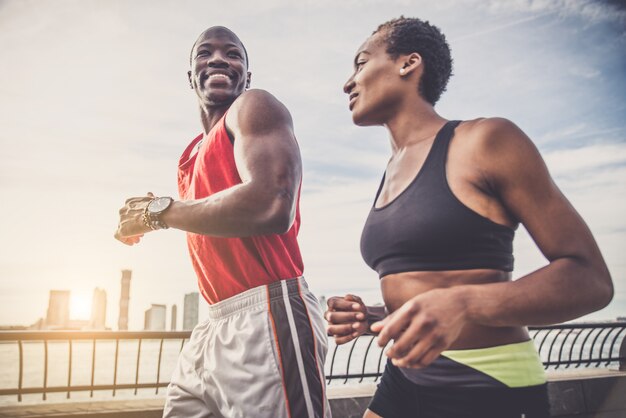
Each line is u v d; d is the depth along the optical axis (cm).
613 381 400
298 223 153
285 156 122
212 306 144
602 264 66
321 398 127
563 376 405
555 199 71
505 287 61
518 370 79
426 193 84
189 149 180
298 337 129
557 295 60
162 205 127
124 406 312
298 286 138
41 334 322
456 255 80
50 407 304
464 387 80
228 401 129
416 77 98
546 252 70
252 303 134
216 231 117
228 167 138
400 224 86
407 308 58
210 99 169
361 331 98
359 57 104
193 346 149
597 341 453
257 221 113
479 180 79
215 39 174
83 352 3020
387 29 101
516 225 84
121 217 136
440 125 97
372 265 100
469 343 81
